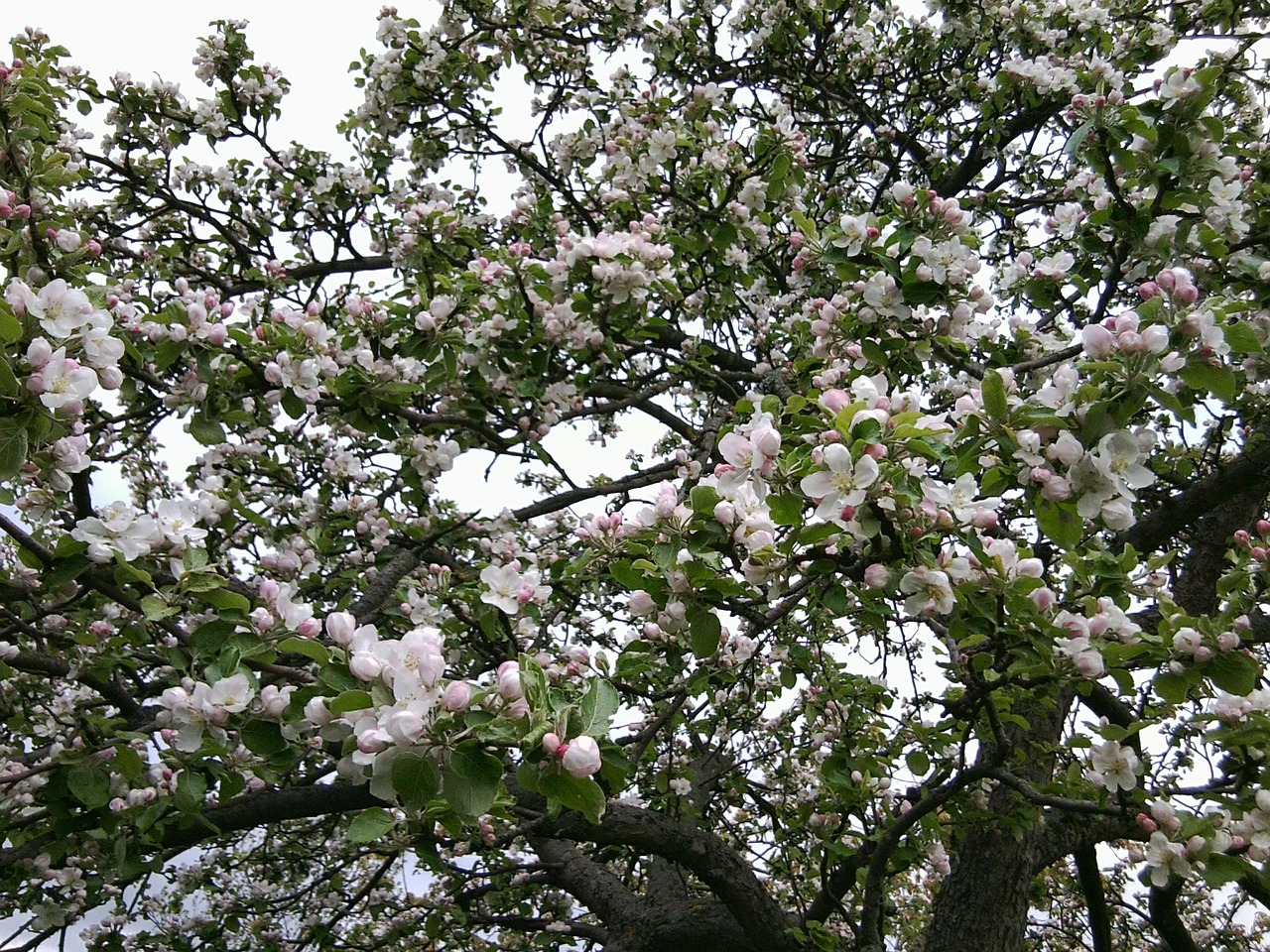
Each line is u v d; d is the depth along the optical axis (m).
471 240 4.82
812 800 4.66
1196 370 1.94
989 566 2.02
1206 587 4.94
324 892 6.27
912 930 5.21
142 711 3.13
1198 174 3.01
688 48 6.63
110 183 5.66
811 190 6.44
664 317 4.77
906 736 3.74
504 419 4.69
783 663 4.17
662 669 3.23
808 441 1.87
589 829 4.21
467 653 3.76
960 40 6.50
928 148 6.90
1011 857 4.07
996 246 6.27
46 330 1.97
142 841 2.91
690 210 4.64
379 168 6.57
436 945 6.33
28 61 3.37
